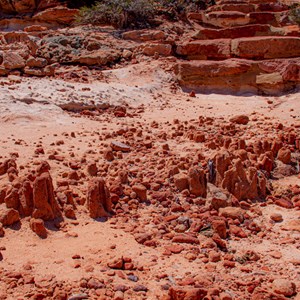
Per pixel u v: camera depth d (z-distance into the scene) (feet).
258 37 50.98
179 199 20.04
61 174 21.22
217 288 13.19
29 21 71.56
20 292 12.61
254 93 44.29
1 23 72.95
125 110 35.24
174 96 42.57
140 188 19.61
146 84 43.62
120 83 43.27
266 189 21.72
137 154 25.00
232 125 30.89
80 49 51.08
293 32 53.62
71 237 16.20
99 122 31.83
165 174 21.72
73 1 73.61
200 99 42.06
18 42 52.70
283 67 43.75
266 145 25.71
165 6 67.46
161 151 25.32
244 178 21.08
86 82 41.52
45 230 16.26
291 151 26.37
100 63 48.57
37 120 30.19
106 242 15.93
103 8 61.98
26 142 25.63
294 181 23.41
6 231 16.20
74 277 13.51
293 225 18.34
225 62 45.27
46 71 42.11
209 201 19.71
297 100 39.04
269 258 15.84
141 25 62.49
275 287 13.71
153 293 13.08
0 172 20.63
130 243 16.02
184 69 45.37
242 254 16.02
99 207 17.99
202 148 26.58
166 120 33.81
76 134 28.19
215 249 16.12
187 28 64.18
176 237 16.48
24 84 36.50
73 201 18.47
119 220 17.83
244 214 19.06
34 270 13.78
